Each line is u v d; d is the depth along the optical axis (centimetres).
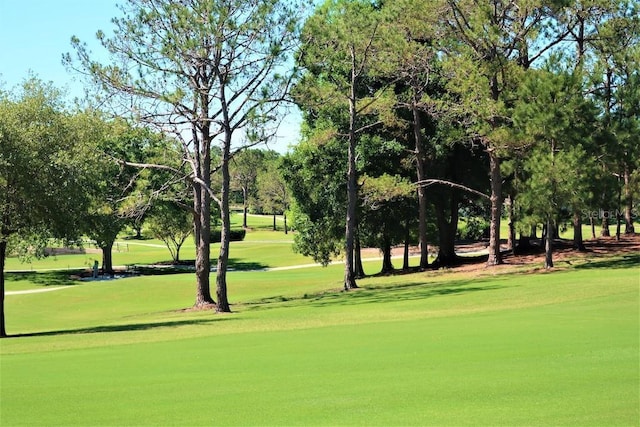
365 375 1138
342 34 3406
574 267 3431
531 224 3250
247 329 2150
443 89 4303
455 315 2167
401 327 1877
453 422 824
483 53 3703
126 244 10200
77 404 995
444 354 1327
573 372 1099
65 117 2767
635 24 3731
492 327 1739
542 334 1555
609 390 967
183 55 2947
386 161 4428
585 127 3247
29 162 2470
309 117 4719
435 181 4003
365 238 4684
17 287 5394
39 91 2683
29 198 2488
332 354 1399
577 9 3638
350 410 899
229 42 2928
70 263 7538
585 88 3412
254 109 3070
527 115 3272
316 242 4550
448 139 3769
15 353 1730
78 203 2616
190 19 2867
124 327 2577
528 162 3219
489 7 3494
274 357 1397
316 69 3538
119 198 3434
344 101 3966
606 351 1291
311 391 1025
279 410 913
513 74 3566
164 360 1430
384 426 818
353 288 3809
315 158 4462
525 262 3881
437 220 4788
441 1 3600
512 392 969
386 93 3947
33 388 1134
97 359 1498
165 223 7038
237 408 934
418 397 958
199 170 3394
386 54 3706
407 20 3684
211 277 5216
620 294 2397
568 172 3098
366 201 4162
